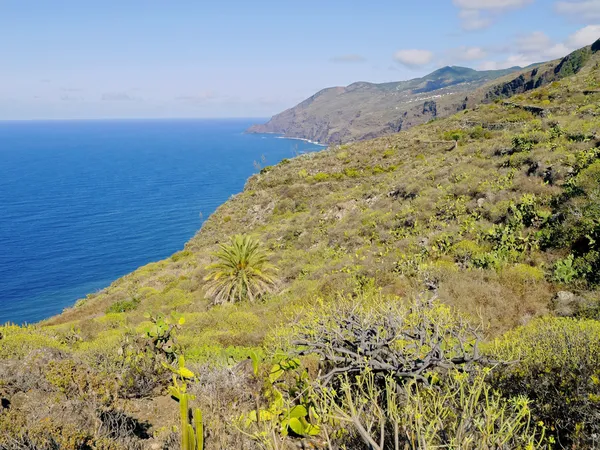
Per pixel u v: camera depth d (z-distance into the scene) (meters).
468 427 2.22
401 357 3.39
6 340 6.90
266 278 16.39
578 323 4.79
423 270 10.12
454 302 7.89
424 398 2.79
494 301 7.85
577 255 8.99
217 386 3.94
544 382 3.14
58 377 3.63
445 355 3.46
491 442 2.06
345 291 10.59
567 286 8.12
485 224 12.31
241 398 3.83
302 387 3.52
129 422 3.63
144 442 3.34
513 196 13.17
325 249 18.44
